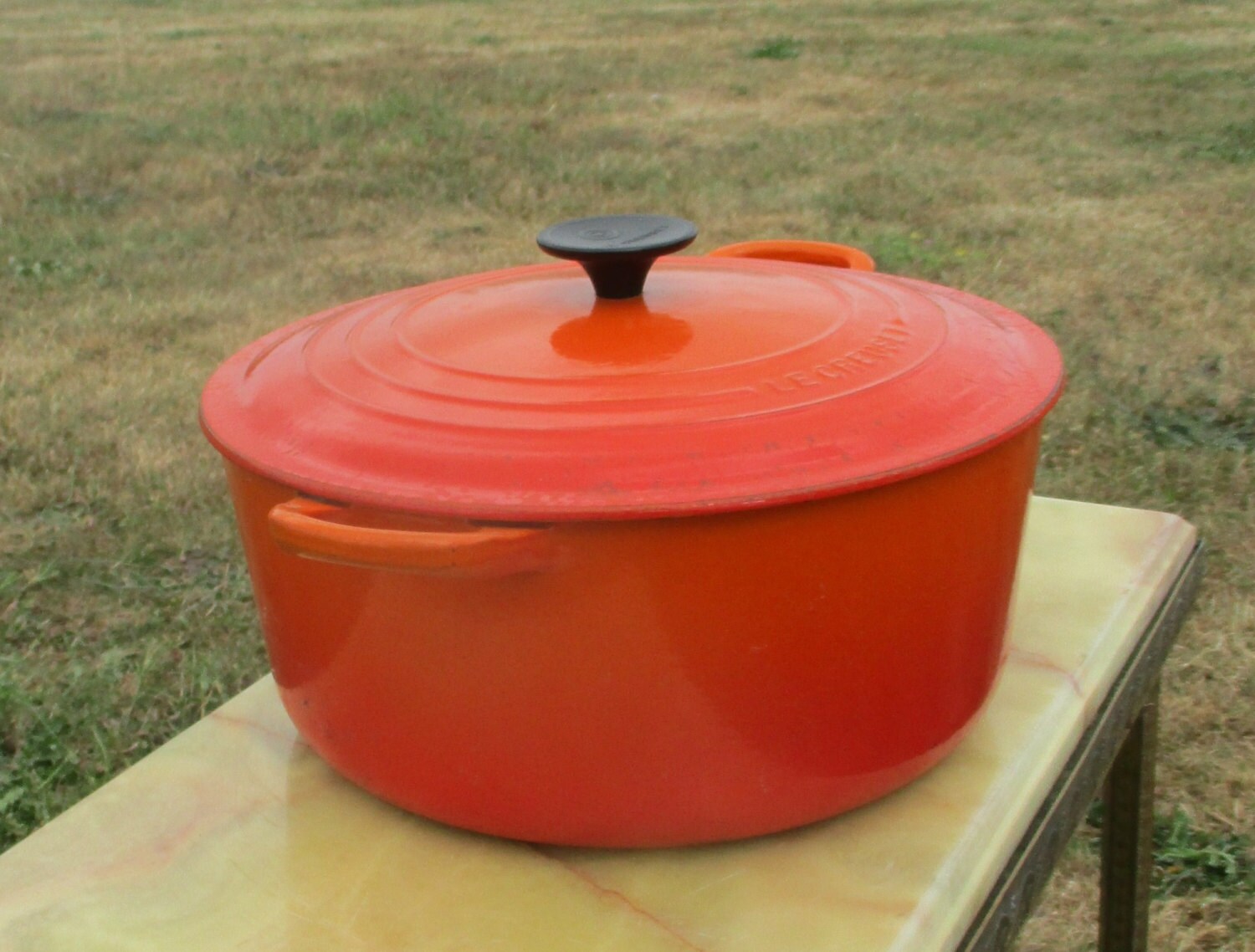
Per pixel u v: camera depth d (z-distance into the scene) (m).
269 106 7.86
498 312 1.02
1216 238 5.01
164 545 2.96
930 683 0.93
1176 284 4.49
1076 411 3.47
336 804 1.08
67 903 0.98
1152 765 1.51
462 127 7.31
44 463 3.35
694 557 0.81
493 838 1.02
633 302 1.00
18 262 5.12
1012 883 0.98
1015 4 12.09
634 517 0.78
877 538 0.84
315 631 0.94
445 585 0.85
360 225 5.64
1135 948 1.63
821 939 0.89
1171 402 3.55
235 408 0.99
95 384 3.87
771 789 0.91
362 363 0.96
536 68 9.23
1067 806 1.08
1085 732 1.16
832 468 0.81
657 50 10.03
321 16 12.47
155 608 2.72
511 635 0.85
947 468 0.85
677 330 0.94
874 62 9.28
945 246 5.02
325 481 0.84
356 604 0.90
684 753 0.88
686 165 6.44
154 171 6.53
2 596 2.76
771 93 8.27
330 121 7.43
